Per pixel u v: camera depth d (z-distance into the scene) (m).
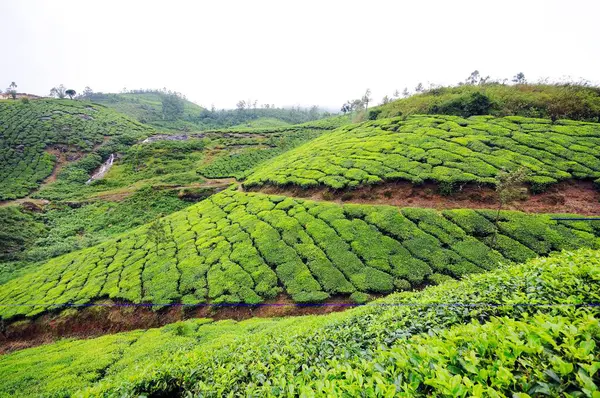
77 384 14.98
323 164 39.06
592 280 5.85
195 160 76.88
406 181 30.17
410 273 20.84
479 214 24.12
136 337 20.75
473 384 3.22
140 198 56.53
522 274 7.20
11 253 42.12
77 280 30.58
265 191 40.50
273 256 25.77
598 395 2.60
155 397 7.12
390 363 4.49
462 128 37.19
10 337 25.84
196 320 21.58
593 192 24.22
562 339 3.60
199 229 34.75
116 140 89.38
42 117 93.31
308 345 7.47
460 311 6.50
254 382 5.91
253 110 188.62
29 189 63.03
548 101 39.09
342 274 22.23
